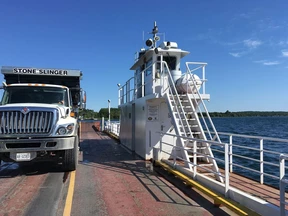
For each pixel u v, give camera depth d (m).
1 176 7.36
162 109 10.17
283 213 3.75
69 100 8.80
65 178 7.14
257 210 4.30
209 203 5.20
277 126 50.59
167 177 7.31
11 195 5.64
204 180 5.92
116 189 6.14
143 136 10.38
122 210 4.81
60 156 7.66
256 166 12.77
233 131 36.31
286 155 3.78
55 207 4.94
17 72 9.26
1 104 8.14
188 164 7.08
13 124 6.89
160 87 8.95
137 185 6.50
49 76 9.70
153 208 4.92
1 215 4.54
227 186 5.01
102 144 15.68
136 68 13.71
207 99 8.70
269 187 5.93
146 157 9.99
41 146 6.91
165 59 10.39
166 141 10.09
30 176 7.34
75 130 7.79
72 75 9.80
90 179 7.05
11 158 6.82
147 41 10.88
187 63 8.38
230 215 4.57
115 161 9.79
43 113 7.07
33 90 8.45
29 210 4.77
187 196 5.65
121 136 16.11
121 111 16.39
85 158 10.46
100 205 5.06
